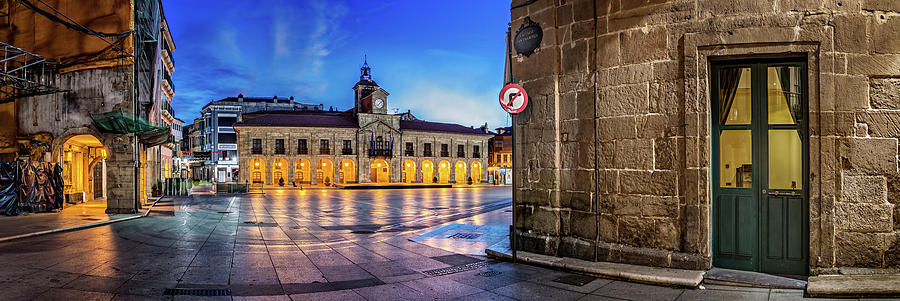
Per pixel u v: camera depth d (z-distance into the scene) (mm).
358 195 34906
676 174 6410
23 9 16266
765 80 6281
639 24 6730
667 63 6480
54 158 16016
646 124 6637
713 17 6223
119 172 15875
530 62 8117
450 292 5773
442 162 68812
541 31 7938
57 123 16000
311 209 20688
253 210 19312
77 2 16062
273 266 7332
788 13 5938
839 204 5820
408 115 79125
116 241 9594
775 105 6242
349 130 61688
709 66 6461
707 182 6223
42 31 16203
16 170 14734
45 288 5504
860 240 5793
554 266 6980
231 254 8375
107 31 15945
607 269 6434
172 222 13727
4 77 14391
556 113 7648
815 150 5883
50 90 15727
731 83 6449
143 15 17406
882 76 5793
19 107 16188
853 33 5801
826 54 5809
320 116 64250
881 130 5773
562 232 7586
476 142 72125
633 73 6766
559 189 7660
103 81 15883
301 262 7691
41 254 7828
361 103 66188
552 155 7695
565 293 5656
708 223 6238
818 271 5852
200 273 6707
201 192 35969
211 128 73375
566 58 7566
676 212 6406
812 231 5887
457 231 11492
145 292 5527
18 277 6016
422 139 67125
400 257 8164
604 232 7020
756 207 6262
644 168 6656
